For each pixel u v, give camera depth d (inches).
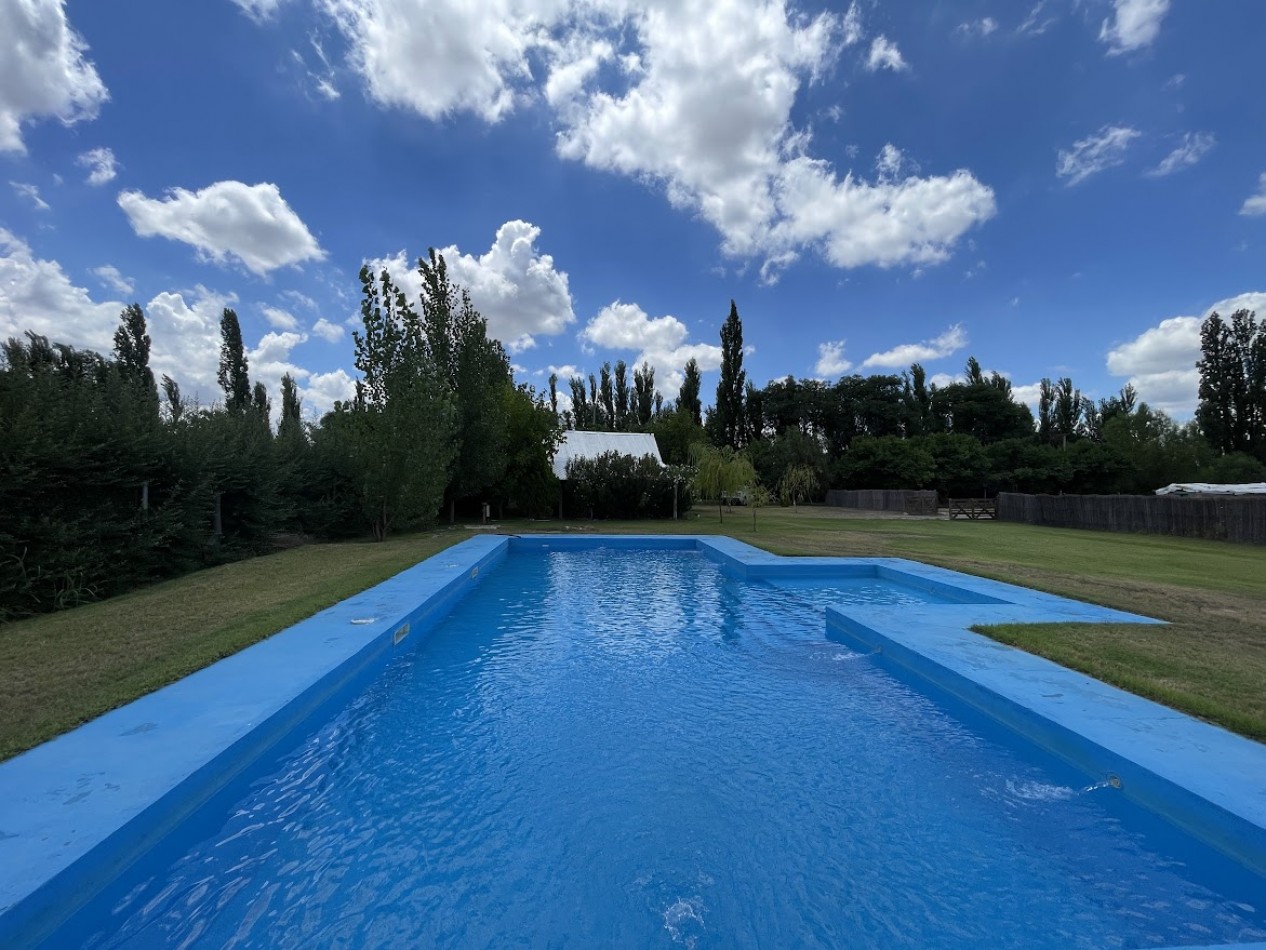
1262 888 110.3
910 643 237.0
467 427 844.0
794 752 174.7
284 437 636.1
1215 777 129.1
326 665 196.4
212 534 466.9
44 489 316.8
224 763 134.8
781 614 354.9
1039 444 2197.3
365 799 147.6
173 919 105.8
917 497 1444.4
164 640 224.2
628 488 1021.2
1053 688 184.7
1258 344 1840.6
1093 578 407.8
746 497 935.0
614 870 121.3
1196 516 794.8
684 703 213.0
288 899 111.5
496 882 117.2
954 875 120.5
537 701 213.9
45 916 90.8
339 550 537.0
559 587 442.3
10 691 169.9
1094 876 120.1
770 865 123.5
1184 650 221.3
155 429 398.9
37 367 350.6
